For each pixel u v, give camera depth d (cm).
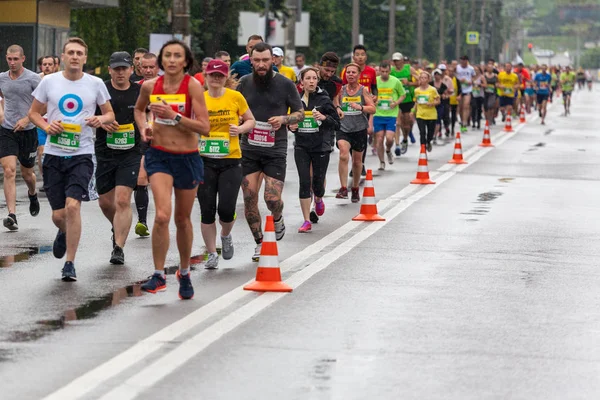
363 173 5538
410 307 2428
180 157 2442
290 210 4181
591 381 1856
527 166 6425
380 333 2177
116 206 2964
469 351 2045
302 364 1933
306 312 2355
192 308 2383
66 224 2719
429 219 3978
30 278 2717
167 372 1862
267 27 8875
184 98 2416
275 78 3064
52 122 2747
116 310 2350
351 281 2723
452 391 1780
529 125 11244
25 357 1948
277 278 2608
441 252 3219
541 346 2098
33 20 8512
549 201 4659
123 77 2944
